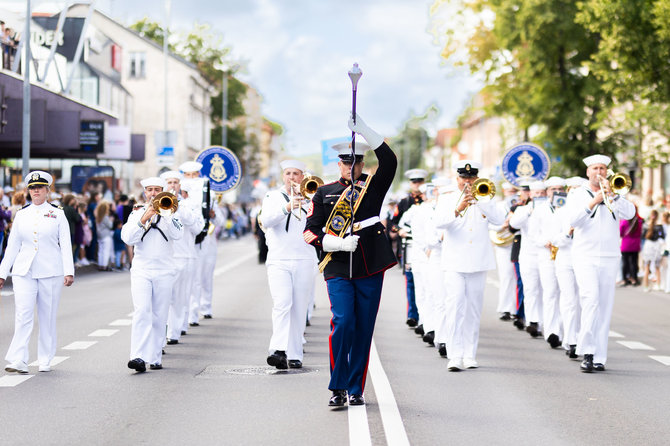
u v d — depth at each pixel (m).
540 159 24.75
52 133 35.34
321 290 23.42
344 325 8.99
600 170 11.86
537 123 36.75
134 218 11.23
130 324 15.69
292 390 9.90
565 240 12.29
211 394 9.67
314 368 11.42
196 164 15.12
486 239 11.72
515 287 17.25
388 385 10.30
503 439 7.79
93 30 52.78
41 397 9.49
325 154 22.03
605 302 11.83
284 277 11.38
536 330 14.99
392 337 14.65
